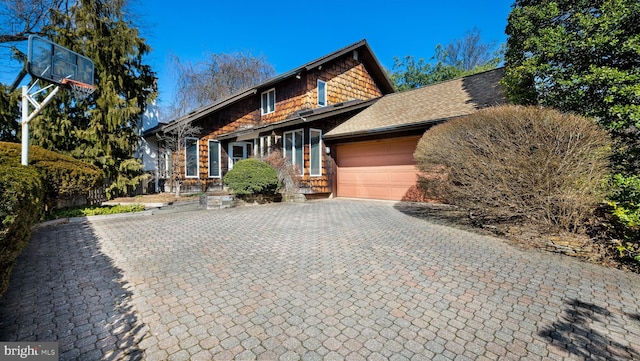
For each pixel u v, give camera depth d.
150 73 12.73
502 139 4.73
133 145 11.85
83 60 7.90
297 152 11.24
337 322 2.55
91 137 10.55
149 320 2.59
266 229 6.07
